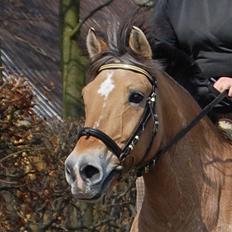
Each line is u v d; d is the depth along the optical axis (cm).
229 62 753
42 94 2844
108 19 699
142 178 734
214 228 687
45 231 1398
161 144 673
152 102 655
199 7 760
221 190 697
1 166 1309
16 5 3164
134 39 668
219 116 749
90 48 683
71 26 1809
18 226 1354
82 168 615
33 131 1325
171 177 679
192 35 761
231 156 717
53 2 3369
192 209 683
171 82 701
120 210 1506
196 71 754
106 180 623
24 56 3030
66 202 1406
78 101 1800
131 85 642
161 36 768
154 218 689
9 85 1289
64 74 1812
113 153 629
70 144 1376
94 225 1477
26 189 1346
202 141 704
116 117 632
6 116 1295
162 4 773
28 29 3161
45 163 1361
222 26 749
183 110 696
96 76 659
